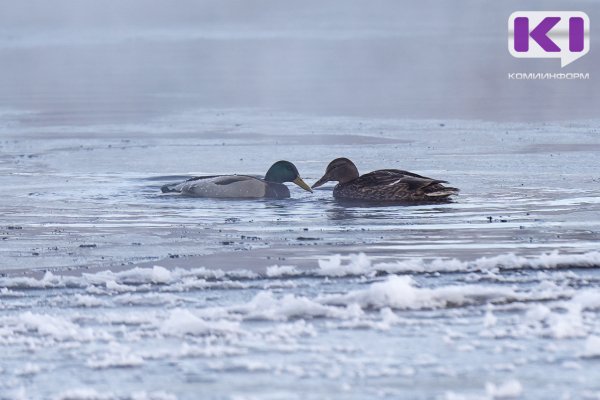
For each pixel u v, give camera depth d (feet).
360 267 38.47
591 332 29.58
